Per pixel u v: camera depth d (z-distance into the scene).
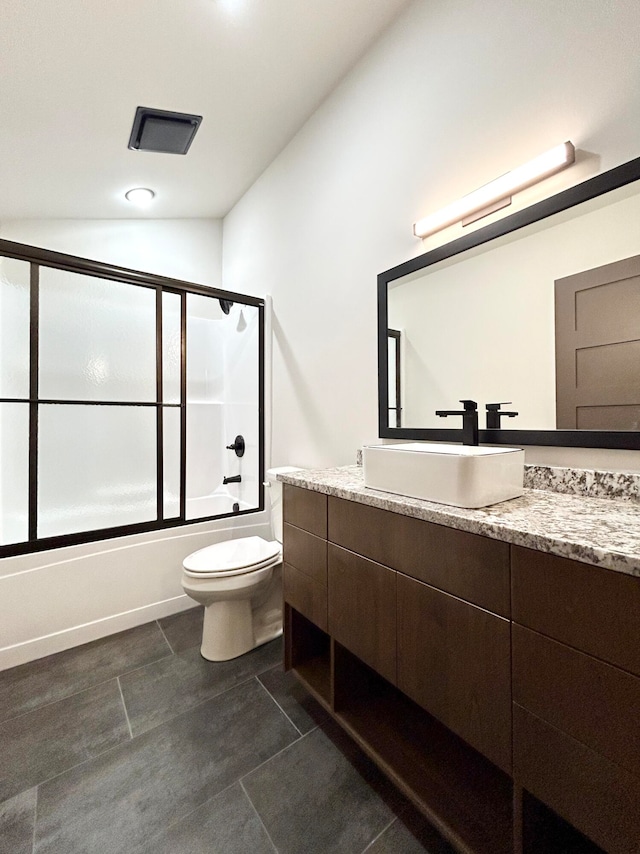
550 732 0.72
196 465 3.08
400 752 1.15
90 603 1.94
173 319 2.95
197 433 3.09
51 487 2.32
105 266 2.14
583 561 0.67
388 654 1.06
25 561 1.78
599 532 0.74
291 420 2.38
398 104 1.64
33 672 1.68
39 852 0.97
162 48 1.53
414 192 1.58
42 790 1.13
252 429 2.80
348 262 1.92
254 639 1.85
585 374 1.11
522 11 1.23
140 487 2.70
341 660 1.31
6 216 2.48
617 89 1.04
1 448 2.26
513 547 0.78
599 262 1.08
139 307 2.73
